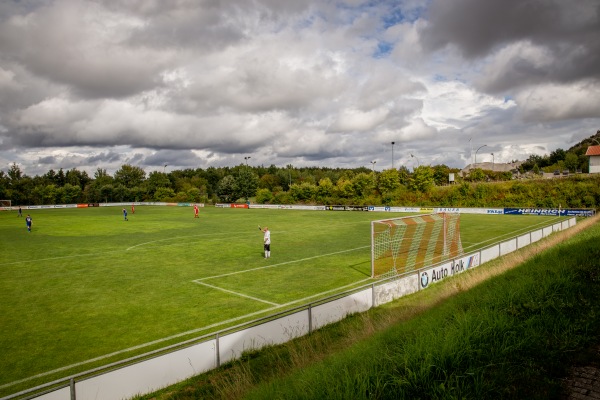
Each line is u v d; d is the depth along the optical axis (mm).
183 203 92875
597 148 66938
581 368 5590
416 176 68500
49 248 29219
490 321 6828
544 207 53281
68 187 98188
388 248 26312
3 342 11828
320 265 21797
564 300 8008
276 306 14734
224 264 22500
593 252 13008
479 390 4926
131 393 8203
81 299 16078
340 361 6691
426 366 5359
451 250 25156
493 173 106250
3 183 95062
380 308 14109
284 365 9250
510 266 15414
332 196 77188
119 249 28438
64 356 10844
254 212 66562
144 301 15625
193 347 9234
